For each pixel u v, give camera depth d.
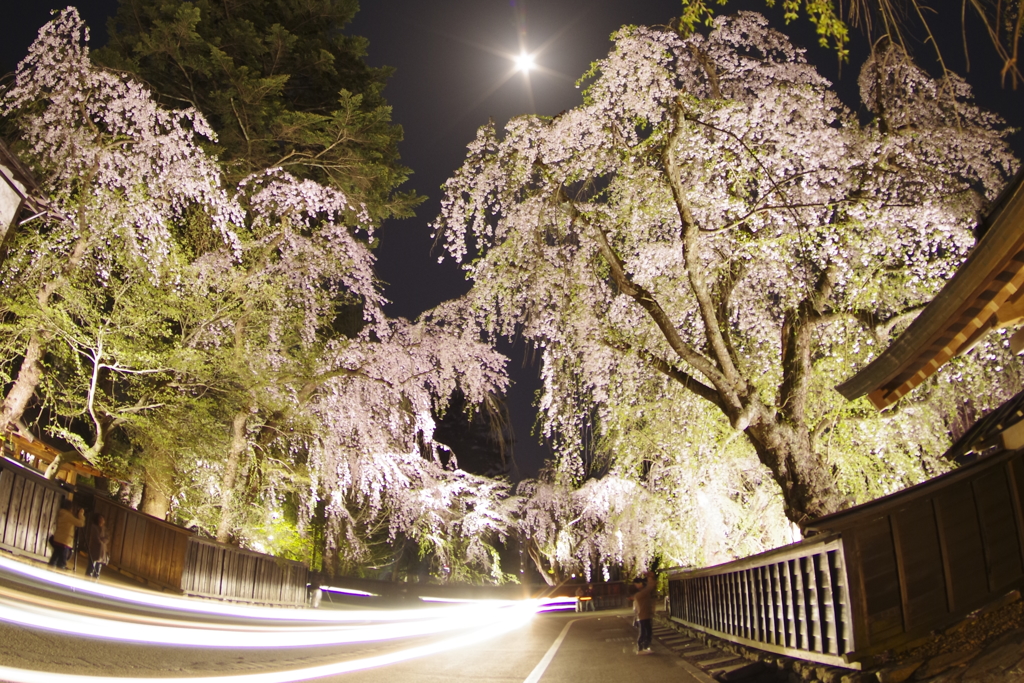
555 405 13.42
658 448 15.39
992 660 5.34
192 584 17.41
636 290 12.27
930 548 6.89
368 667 9.52
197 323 18.62
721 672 9.42
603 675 9.23
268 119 24.05
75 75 15.82
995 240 5.96
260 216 20.66
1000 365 12.12
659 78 11.60
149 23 24.30
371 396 22.47
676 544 18.53
